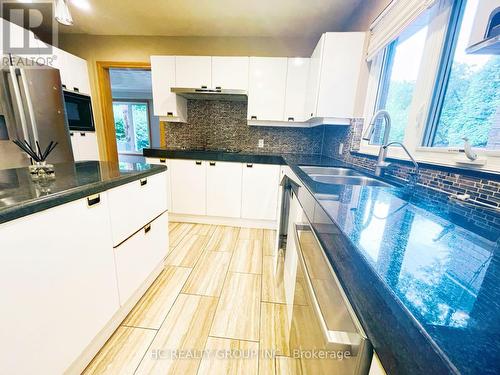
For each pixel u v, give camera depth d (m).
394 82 1.63
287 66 2.46
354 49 1.86
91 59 2.94
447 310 0.30
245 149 3.03
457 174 0.94
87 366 1.02
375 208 0.77
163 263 1.76
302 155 2.79
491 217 0.73
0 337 0.64
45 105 2.30
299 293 0.82
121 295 1.19
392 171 1.39
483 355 0.23
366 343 0.35
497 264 0.45
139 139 7.66
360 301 0.40
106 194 1.04
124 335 1.18
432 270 0.41
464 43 1.02
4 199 0.71
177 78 2.54
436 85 1.16
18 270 0.67
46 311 0.77
